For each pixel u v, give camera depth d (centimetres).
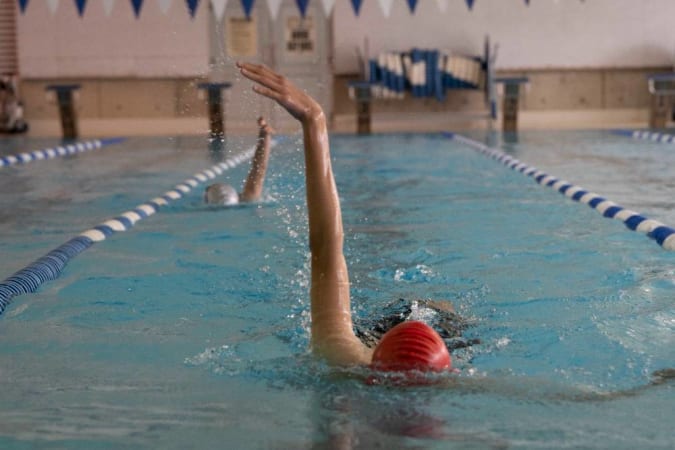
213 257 402
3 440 187
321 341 219
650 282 339
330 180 220
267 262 388
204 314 302
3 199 619
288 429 189
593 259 386
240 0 1340
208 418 198
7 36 1354
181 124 1356
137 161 908
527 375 224
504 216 513
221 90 1059
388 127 1393
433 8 1338
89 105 1364
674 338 263
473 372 223
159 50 1347
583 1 1339
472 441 180
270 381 222
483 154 927
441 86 1282
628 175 696
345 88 1355
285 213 521
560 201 572
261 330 278
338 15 1338
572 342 258
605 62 1352
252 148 916
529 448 176
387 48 1344
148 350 259
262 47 1355
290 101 211
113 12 1343
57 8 1343
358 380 207
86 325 290
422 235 454
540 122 1370
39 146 1092
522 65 1357
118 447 182
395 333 211
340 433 185
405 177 726
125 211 553
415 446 178
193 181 718
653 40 1343
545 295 321
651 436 183
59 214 545
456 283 344
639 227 455
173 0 1336
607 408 200
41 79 1362
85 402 212
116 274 370
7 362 249
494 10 1341
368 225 489
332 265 222
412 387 203
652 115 1261
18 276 352
